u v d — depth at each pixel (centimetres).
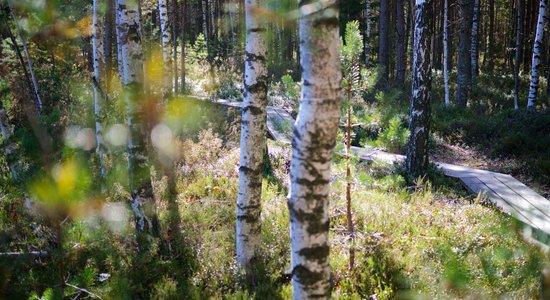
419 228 706
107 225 389
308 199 311
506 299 337
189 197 831
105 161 564
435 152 1397
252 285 548
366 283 540
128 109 536
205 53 2592
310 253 318
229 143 1281
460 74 1884
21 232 415
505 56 3338
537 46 1656
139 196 562
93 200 305
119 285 409
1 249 389
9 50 1013
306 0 265
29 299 346
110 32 1684
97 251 456
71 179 269
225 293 527
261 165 568
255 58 539
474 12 2362
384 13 2347
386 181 541
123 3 526
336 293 517
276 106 1884
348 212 561
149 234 574
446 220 751
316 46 284
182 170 939
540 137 1353
